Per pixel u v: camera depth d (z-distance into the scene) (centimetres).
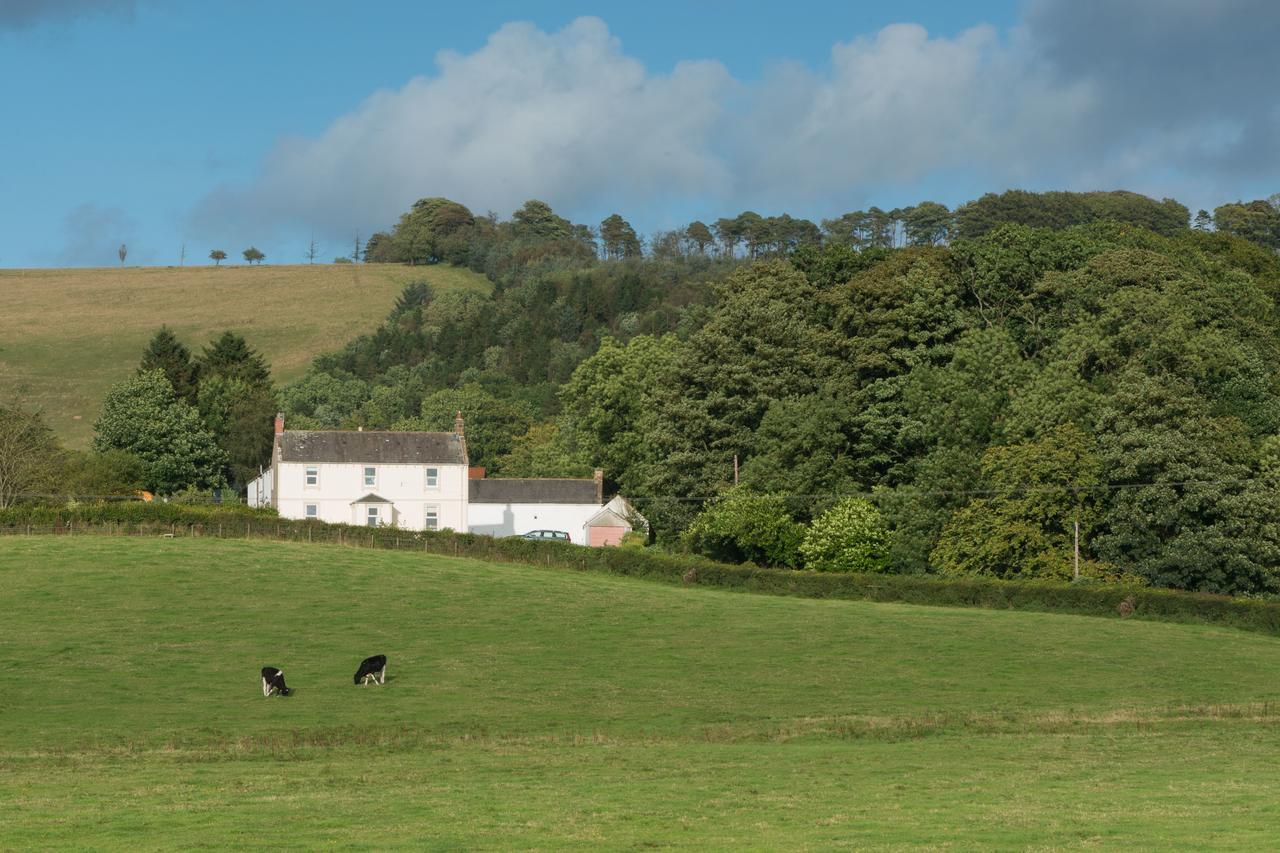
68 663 5675
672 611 7525
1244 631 7519
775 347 10700
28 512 9344
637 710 5075
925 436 9631
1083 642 6862
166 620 6638
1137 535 8419
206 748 4241
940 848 2550
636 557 9300
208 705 5006
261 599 7256
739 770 3781
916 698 5422
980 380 9775
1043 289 10462
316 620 6819
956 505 9162
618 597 7931
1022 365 9844
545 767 3859
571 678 5712
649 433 10988
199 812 3022
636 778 3628
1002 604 8294
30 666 5594
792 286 11444
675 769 3809
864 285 10556
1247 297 10788
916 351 10281
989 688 5681
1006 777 3622
